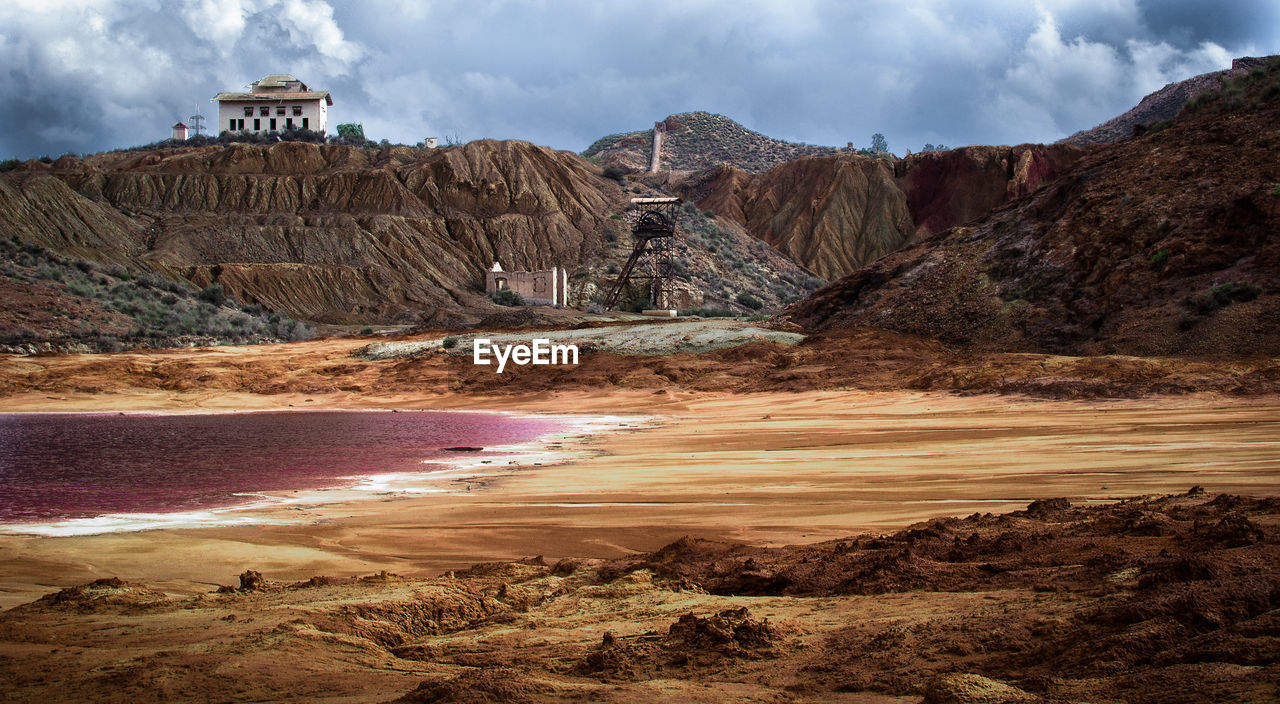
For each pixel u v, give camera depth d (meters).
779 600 11.16
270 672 8.76
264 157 168.62
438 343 83.56
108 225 133.12
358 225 152.00
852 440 37.44
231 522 22.23
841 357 65.94
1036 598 9.34
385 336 93.31
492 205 169.25
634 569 13.81
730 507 21.77
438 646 10.02
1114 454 27.95
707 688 7.67
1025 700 6.41
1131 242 63.84
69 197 130.50
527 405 64.75
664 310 126.75
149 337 88.88
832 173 194.88
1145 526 12.80
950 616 9.06
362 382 74.38
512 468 32.88
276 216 150.50
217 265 130.62
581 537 18.83
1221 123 68.62
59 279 96.56
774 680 7.82
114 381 72.62
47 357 76.56
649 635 9.59
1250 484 20.02
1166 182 66.44
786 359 67.69
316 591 13.30
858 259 180.50
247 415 61.59
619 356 75.06
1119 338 56.28
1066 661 7.32
